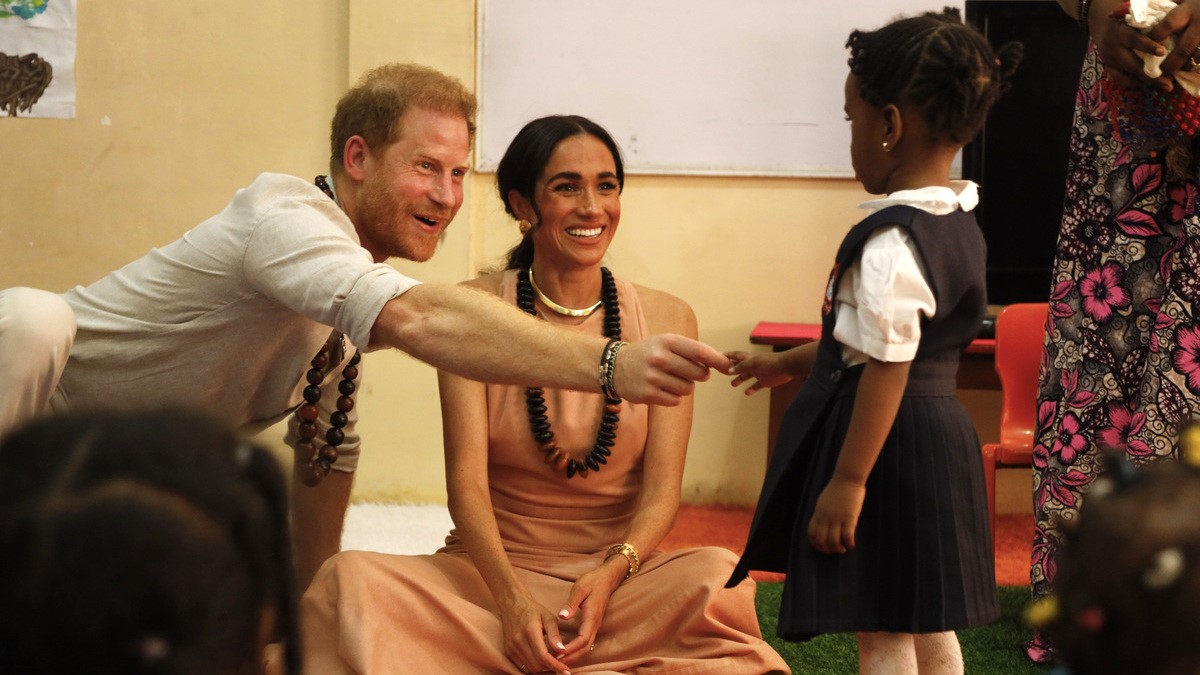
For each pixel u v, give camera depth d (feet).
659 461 8.02
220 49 14.39
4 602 1.81
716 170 14.37
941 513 6.38
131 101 14.42
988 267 13.84
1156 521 1.96
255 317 6.73
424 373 14.40
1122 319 8.33
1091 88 8.40
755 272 14.56
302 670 2.25
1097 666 2.06
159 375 6.87
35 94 14.37
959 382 13.20
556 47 14.23
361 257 6.28
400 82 7.14
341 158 7.23
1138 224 8.23
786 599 6.52
